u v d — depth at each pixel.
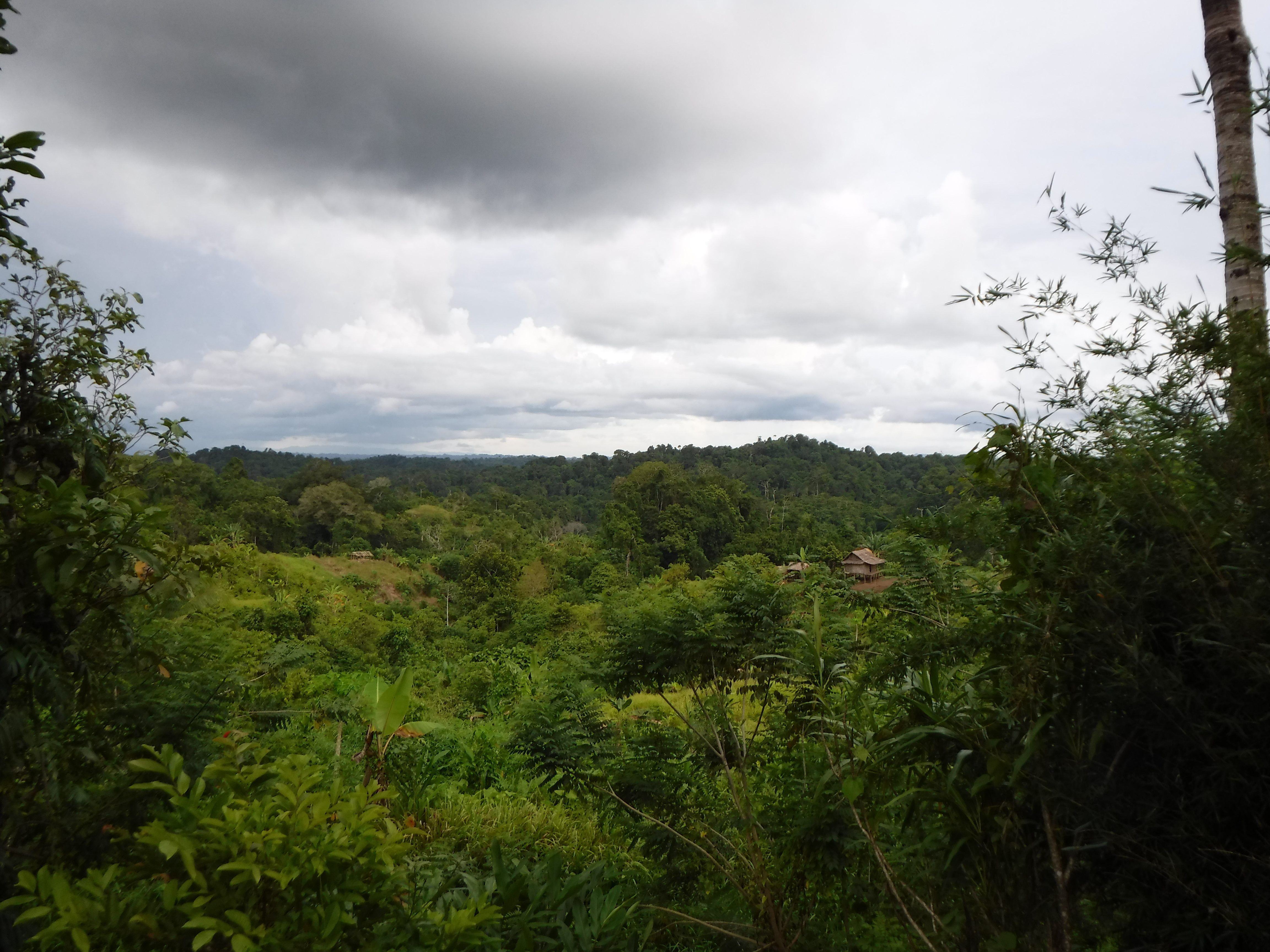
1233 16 2.24
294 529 64.38
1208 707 1.33
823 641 2.74
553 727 5.39
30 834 2.37
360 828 1.75
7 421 2.44
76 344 2.60
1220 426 1.47
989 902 1.72
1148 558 1.39
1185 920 1.36
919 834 2.07
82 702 2.55
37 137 2.16
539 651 20.09
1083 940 1.64
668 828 3.00
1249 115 1.58
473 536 69.06
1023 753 1.50
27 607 2.31
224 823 1.66
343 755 5.15
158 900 1.72
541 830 4.49
